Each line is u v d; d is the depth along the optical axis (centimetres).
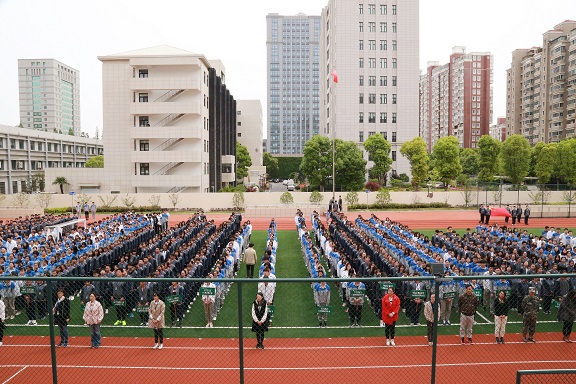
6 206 5522
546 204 5406
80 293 1562
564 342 1354
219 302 1684
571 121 10569
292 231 4069
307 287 2073
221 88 7488
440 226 4309
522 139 7425
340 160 6819
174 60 5772
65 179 6138
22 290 1467
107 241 2817
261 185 10125
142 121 6019
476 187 5916
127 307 1537
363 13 8556
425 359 1257
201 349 1330
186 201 5731
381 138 7794
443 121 16438
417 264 1866
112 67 5984
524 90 12475
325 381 1119
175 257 2005
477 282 1658
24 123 17738
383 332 1464
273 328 1507
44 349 1335
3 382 1128
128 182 6125
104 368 1206
